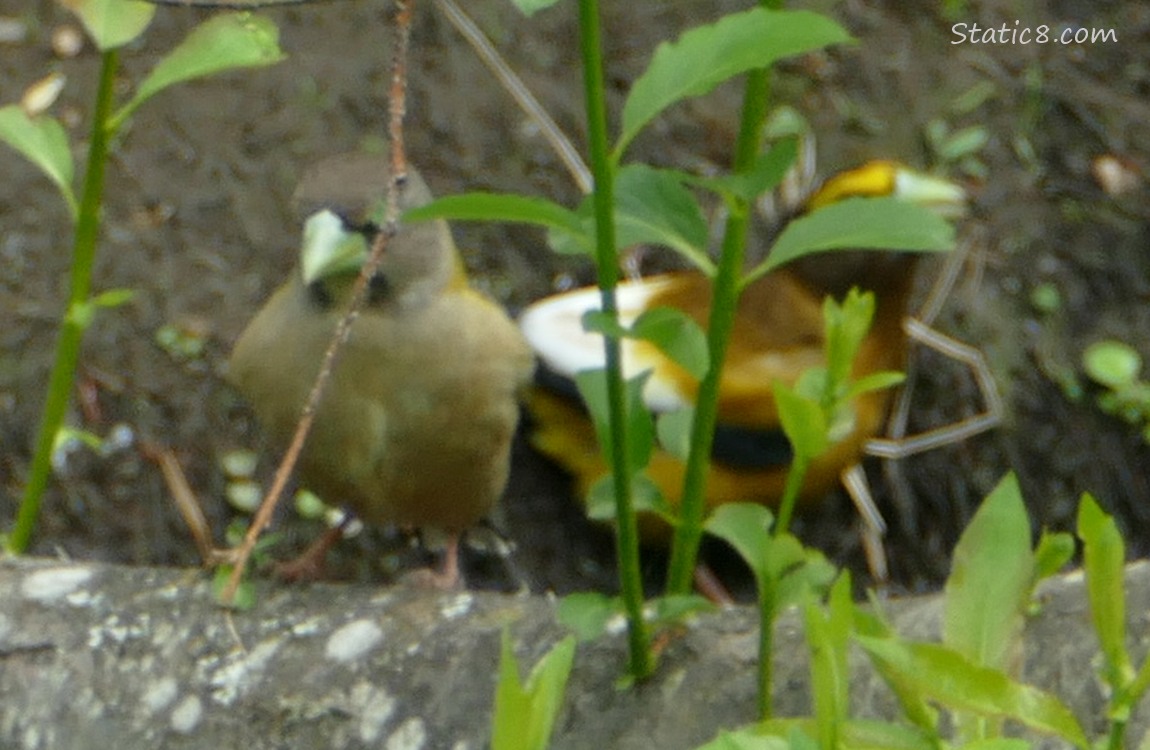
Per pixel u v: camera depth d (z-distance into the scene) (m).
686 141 10.06
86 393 8.90
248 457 8.96
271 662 5.24
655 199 4.50
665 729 4.84
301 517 8.91
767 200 9.93
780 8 4.45
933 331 9.95
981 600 3.98
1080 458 9.86
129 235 9.27
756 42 4.10
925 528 9.76
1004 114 10.54
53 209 9.27
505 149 9.73
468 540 8.50
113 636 5.34
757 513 4.37
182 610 5.41
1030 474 9.83
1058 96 10.66
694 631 5.07
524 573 9.12
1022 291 10.14
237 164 9.52
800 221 4.46
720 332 4.61
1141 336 10.09
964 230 10.26
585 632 4.59
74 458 8.77
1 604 5.45
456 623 5.30
